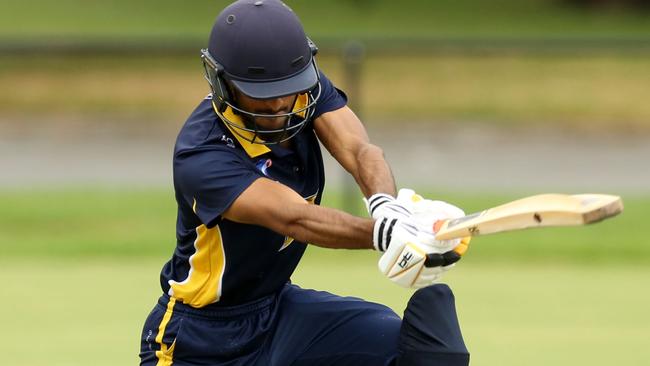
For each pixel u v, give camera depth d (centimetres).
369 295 3030
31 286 3216
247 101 1562
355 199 4156
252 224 1600
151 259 3694
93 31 9806
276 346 1697
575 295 3100
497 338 2612
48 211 4456
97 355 2459
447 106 7369
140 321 2784
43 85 7631
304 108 1596
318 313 1700
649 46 4184
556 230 4094
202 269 1656
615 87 7381
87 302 2994
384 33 10131
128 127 7012
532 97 7450
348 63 4200
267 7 1559
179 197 1631
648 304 2969
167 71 7669
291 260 1683
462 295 3103
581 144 6444
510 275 3406
